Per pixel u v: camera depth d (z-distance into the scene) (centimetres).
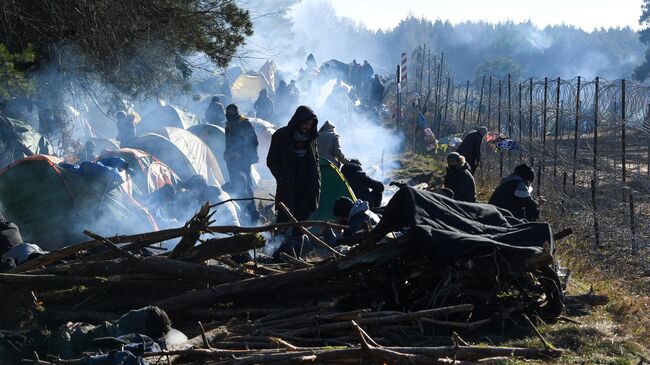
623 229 1356
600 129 1661
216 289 754
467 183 1241
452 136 2481
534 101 2084
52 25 1569
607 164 1533
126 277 773
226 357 612
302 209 1134
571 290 965
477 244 713
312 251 1037
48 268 788
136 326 664
